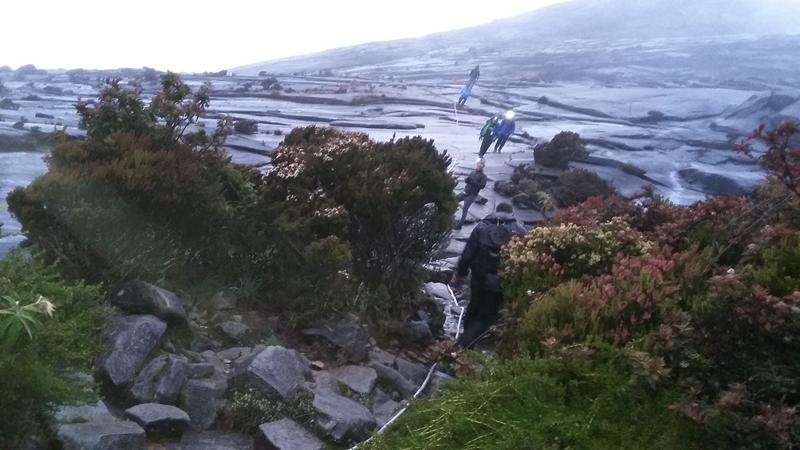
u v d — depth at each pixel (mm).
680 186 22406
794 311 4203
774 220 6523
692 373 4602
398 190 7387
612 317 5355
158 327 5191
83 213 5445
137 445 4238
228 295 6625
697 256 6105
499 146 25266
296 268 6914
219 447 4660
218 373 5406
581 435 4410
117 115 7039
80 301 4609
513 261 6941
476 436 4621
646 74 62688
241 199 7461
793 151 6055
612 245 6844
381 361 6676
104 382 4750
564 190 18344
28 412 3760
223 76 57375
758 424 3963
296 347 6371
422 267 8344
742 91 50188
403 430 5051
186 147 7086
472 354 5637
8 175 12375
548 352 5129
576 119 39406
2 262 4461
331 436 4984
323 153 7855
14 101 30719
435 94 48250
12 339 3533
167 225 6160
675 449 4215
